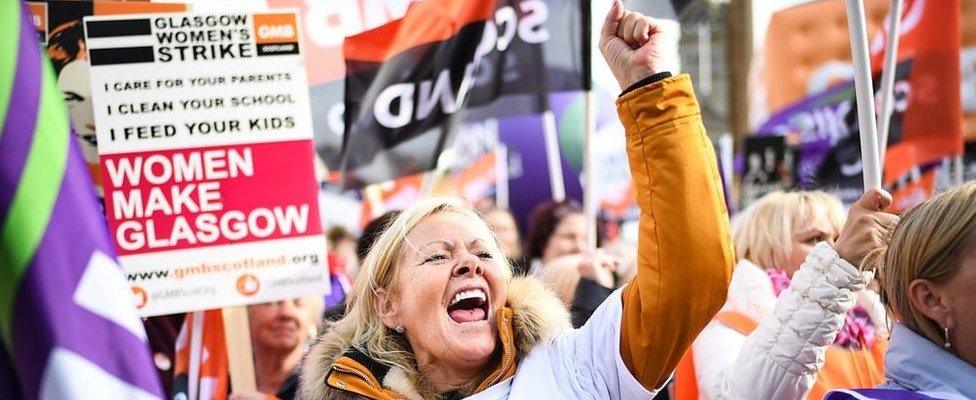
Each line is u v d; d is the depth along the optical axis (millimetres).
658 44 2379
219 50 3520
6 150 1673
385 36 3887
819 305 2418
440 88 3889
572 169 8930
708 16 20891
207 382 3650
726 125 19188
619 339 2414
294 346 3928
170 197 3471
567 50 4008
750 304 3176
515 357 2494
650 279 2326
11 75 1690
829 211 3410
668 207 2299
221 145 3504
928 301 2145
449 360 2490
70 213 1695
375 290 2561
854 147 6426
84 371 1670
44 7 3516
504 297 2529
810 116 6625
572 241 5355
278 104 3543
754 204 3500
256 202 3512
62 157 1708
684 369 3186
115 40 3465
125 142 3459
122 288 1729
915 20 5043
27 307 1656
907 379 2160
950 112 5004
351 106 3869
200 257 3473
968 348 2119
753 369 2467
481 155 8867
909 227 2189
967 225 2098
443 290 2475
